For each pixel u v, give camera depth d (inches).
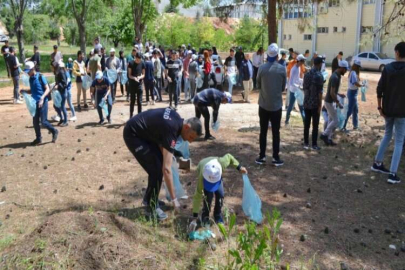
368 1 1327.5
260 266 155.2
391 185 254.2
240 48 724.7
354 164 295.3
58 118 448.5
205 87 606.9
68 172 276.4
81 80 506.9
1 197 233.8
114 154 318.3
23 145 348.8
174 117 180.7
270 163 293.0
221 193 188.2
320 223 201.2
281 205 221.5
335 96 329.1
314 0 749.3
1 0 1282.0
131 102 419.5
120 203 221.1
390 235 191.6
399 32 430.6
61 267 145.7
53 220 170.9
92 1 1496.1
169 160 178.7
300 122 433.1
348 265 165.0
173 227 190.5
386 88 254.5
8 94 666.8
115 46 1664.6
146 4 1255.5
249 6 805.9
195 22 1939.0
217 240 179.0
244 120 439.2
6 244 171.3
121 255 153.1
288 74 502.3
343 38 1423.5
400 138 253.1
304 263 164.6
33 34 2400.3
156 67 571.5
